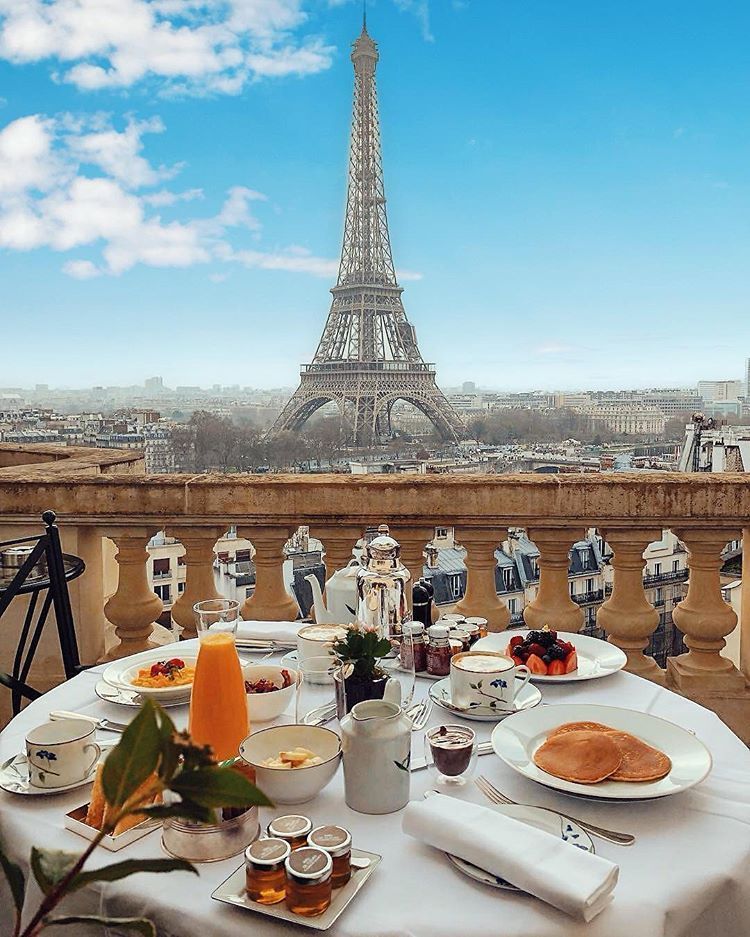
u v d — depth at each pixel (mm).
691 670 3609
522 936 1193
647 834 1457
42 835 1470
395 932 1194
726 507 3510
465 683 1956
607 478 3646
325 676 2006
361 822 1494
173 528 3807
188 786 680
